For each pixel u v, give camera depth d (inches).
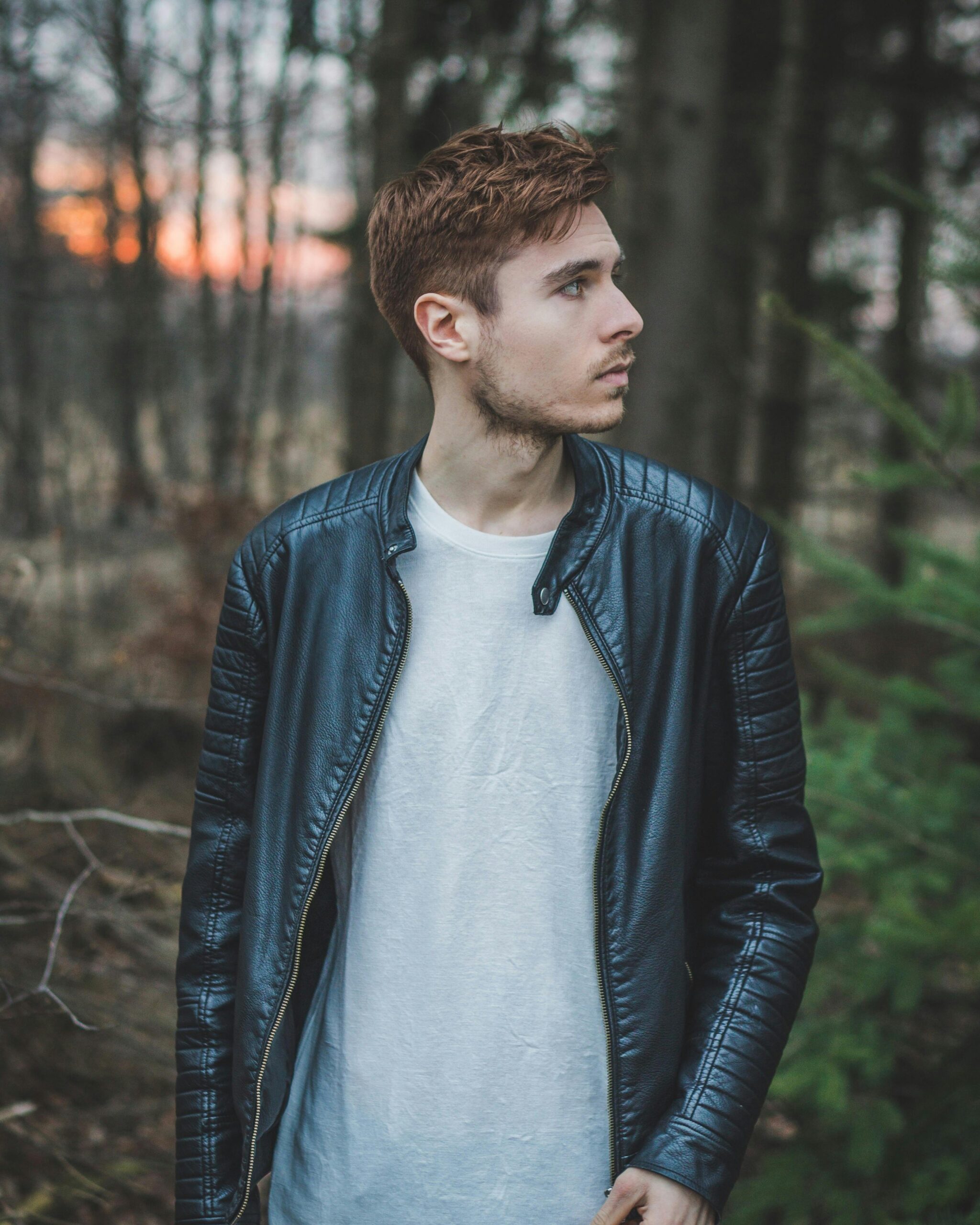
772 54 293.9
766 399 287.4
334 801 42.7
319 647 43.7
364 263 276.1
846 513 349.1
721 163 202.5
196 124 199.3
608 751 42.4
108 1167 87.1
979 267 65.5
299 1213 44.6
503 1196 42.1
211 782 46.9
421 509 43.3
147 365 301.0
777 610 43.3
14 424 234.7
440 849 42.3
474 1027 42.0
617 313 39.0
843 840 78.6
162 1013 95.3
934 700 85.4
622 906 41.0
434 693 42.4
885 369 313.4
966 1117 72.6
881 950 79.5
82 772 140.3
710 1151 39.7
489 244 38.6
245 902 44.5
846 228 338.0
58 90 205.0
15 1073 93.4
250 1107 43.1
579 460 43.1
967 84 310.0
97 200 281.4
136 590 186.7
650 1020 41.0
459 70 290.0
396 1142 42.6
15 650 128.7
